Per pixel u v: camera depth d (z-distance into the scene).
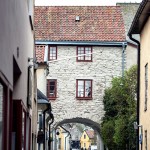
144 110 36.97
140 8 33.16
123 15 77.62
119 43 72.75
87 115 72.75
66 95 73.00
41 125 46.06
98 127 74.38
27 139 27.95
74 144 157.75
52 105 72.75
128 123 55.25
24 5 22.77
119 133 55.75
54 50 72.75
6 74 15.31
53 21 74.75
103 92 72.75
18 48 19.45
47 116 51.88
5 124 15.70
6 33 15.16
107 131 64.88
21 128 22.20
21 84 22.50
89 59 73.12
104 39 72.88
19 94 22.25
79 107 72.94
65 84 73.06
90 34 73.38
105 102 71.00
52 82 72.94
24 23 23.05
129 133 54.22
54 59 72.62
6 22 15.13
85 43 72.62
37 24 74.00
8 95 15.93
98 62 73.00
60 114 72.81
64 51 72.81
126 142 55.66
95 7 76.69
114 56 73.00
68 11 76.19
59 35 73.00
